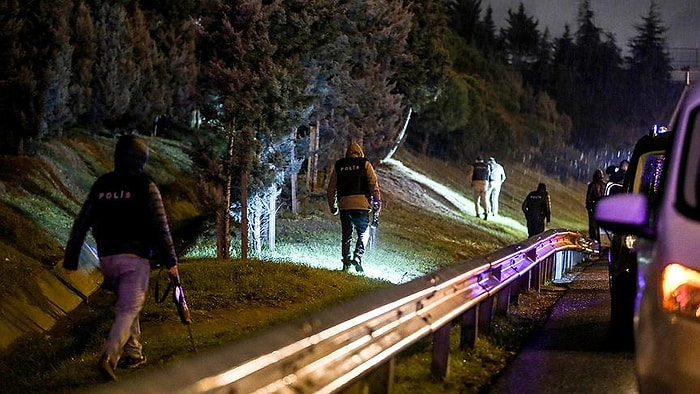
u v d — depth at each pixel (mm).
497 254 10344
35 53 18219
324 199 23969
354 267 15602
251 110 15094
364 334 5895
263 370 4438
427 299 7305
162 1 26453
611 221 5676
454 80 40375
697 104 5797
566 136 60406
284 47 15828
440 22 33031
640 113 69375
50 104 18469
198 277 12992
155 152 23734
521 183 49156
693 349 4711
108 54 22062
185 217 20547
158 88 24828
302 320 5055
